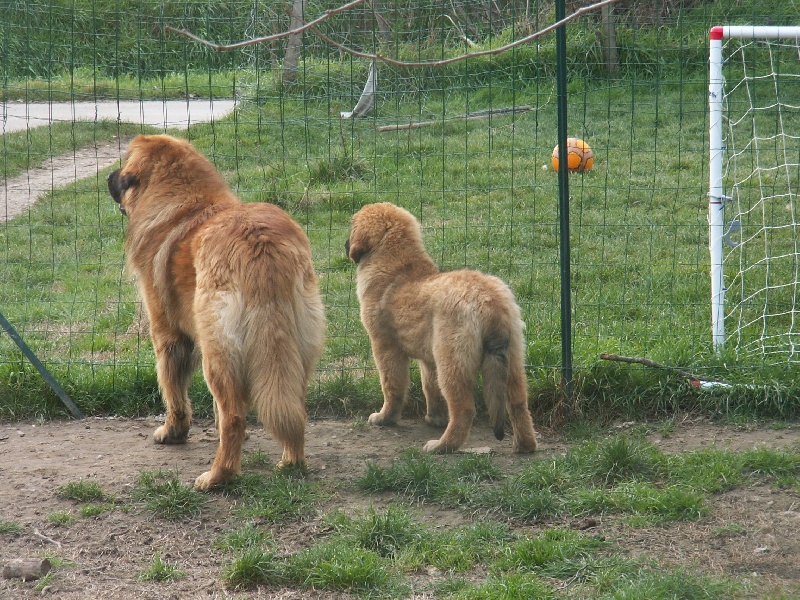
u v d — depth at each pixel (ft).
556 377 22.38
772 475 18.16
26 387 23.67
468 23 62.49
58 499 17.85
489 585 14.03
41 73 71.05
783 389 21.58
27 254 38.22
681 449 19.97
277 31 51.42
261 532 16.24
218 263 17.71
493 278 19.72
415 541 15.76
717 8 56.29
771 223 37.50
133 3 70.03
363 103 54.29
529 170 46.68
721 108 23.71
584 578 14.43
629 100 59.62
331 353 26.48
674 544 15.57
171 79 73.41
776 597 13.46
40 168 52.80
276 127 54.95
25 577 14.69
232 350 17.44
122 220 42.55
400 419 22.88
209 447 20.99
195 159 20.39
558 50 20.90
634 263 33.47
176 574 14.80
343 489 18.33
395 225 21.49
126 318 30.53
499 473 18.62
